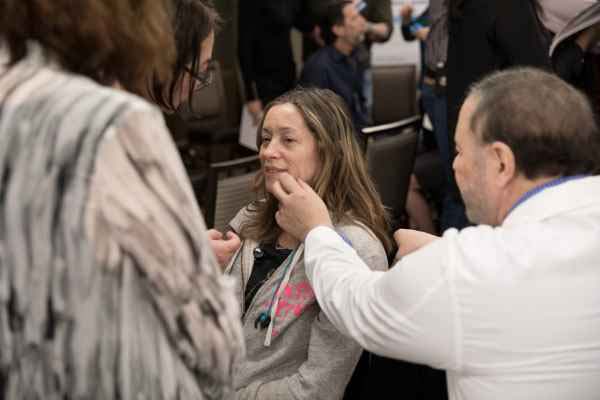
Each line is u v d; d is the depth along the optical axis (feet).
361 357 4.57
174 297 2.18
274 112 4.54
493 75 3.20
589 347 2.85
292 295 4.31
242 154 13.79
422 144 11.91
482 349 2.87
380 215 4.67
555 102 2.88
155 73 2.83
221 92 13.83
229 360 2.45
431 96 10.14
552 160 2.90
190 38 3.75
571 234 2.86
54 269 2.06
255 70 12.33
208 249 2.35
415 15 14.17
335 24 11.58
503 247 2.87
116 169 2.04
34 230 2.05
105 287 2.07
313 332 4.17
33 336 2.14
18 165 2.06
